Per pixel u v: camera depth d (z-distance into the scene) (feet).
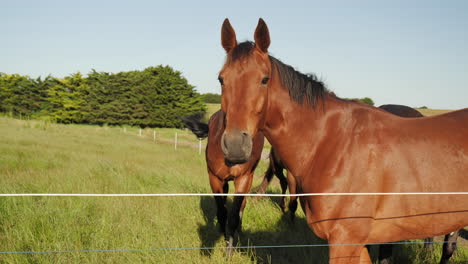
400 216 6.29
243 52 6.30
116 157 34.55
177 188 19.42
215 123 12.68
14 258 9.23
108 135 73.26
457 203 6.15
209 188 19.70
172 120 144.66
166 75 148.97
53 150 34.17
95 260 9.39
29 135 52.54
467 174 6.16
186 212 14.40
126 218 12.53
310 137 6.89
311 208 6.80
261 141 13.01
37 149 33.76
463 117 6.65
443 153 6.24
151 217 13.16
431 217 6.23
